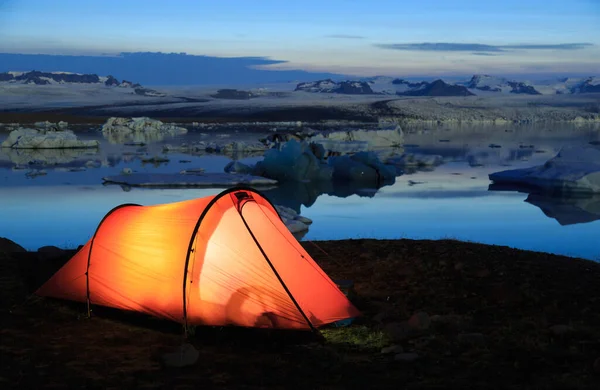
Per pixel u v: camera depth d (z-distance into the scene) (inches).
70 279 288.2
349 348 237.8
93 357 225.3
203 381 203.3
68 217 694.5
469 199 908.6
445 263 389.1
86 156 1568.7
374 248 447.5
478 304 299.7
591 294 320.5
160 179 1038.4
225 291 257.6
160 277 265.4
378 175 1178.6
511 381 201.0
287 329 253.1
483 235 624.7
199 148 1822.1
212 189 965.2
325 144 1871.3
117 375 207.2
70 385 197.3
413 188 1048.8
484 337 241.6
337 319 264.1
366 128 3646.7
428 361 221.5
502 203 868.0
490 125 4490.7
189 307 257.8
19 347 233.0
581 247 566.6
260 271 260.2
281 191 1009.5
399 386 198.5
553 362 217.3
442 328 258.7
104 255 283.1
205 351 234.7
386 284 339.6
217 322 255.1
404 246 458.6
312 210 796.6
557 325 252.1
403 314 280.5
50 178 1082.1
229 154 1711.4
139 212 289.0
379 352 233.3
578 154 1115.3
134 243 277.0
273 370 214.2
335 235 606.5
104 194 884.6
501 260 408.5
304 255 281.1
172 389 196.2
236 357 227.3
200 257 261.4
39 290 298.0
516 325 261.6
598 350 230.5
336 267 380.5
